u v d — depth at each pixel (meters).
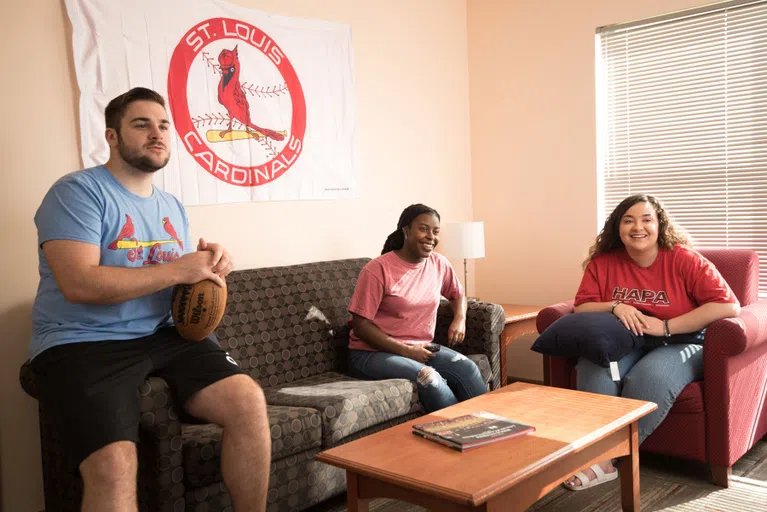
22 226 2.64
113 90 2.84
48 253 2.02
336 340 3.30
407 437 2.07
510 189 4.48
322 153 3.68
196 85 3.12
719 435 2.64
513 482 1.71
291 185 3.53
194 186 3.12
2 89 2.58
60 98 2.72
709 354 2.65
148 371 2.08
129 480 1.87
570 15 4.12
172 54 3.03
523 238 4.44
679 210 3.86
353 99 3.84
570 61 4.14
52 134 2.71
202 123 3.15
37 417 2.69
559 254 4.28
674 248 3.01
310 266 3.38
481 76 4.57
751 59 3.57
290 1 3.52
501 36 4.44
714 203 3.73
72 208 2.04
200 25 3.13
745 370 2.77
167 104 3.02
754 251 3.39
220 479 2.21
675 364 2.71
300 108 3.56
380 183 4.05
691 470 2.85
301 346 3.14
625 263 3.13
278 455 2.33
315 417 2.46
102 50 2.80
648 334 2.87
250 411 2.12
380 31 4.02
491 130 4.54
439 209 4.44
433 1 4.36
